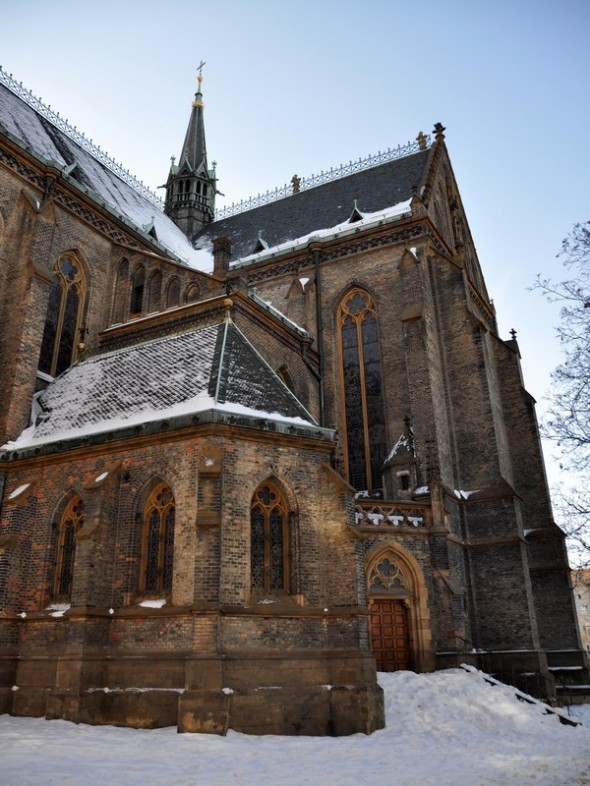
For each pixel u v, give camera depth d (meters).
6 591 23.17
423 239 40.44
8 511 24.41
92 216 40.75
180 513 21.41
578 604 90.31
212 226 62.47
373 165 55.47
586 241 20.39
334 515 22.53
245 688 19.19
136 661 20.20
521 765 15.32
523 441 40.50
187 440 22.22
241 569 20.66
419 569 28.75
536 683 29.41
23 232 33.88
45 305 32.75
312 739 18.48
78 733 18.00
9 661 22.39
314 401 39.03
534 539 37.53
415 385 35.69
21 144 35.56
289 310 43.25
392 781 13.42
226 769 14.14
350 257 43.00
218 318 32.34
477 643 31.30
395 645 28.06
